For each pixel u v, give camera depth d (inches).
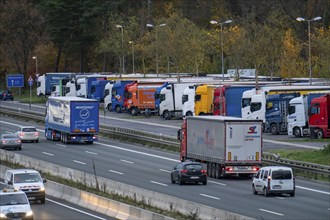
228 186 5521.7
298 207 4566.9
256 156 5880.9
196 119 6264.8
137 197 4660.4
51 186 5388.8
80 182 5492.1
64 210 4719.5
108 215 4495.6
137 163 6894.7
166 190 5315.0
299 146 7214.6
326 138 7760.8
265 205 4638.3
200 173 5580.7
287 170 5009.8
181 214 4124.0
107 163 6889.8
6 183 5098.4
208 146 6087.6
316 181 5762.8
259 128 5871.1
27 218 4131.4
